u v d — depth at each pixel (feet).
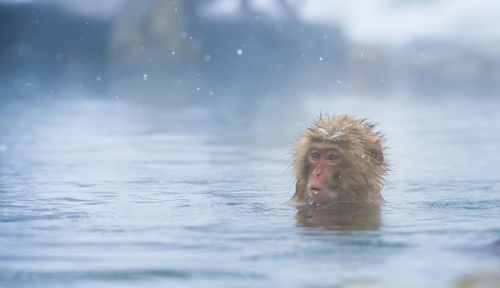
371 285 24.63
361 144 53.57
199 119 159.22
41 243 34.17
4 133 126.00
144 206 49.32
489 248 30.58
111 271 27.63
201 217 43.52
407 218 42.39
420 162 81.87
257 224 40.32
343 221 41.22
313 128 54.39
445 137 115.44
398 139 112.57
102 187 60.90
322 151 52.75
